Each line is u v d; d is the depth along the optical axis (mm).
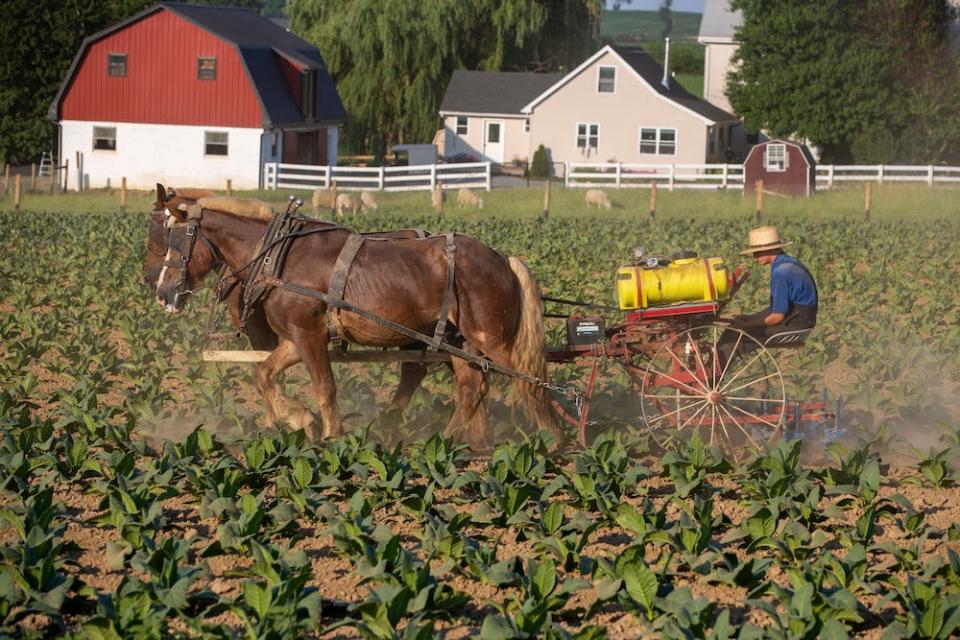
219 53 45562
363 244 9672
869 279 19766
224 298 10172
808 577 6723
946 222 30031
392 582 6855
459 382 9891
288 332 9719
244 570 7016
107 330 15688
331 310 9594
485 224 28766
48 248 24594
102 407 10977
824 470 8953
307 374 13320
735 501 8938
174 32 45688
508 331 9688
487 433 10016
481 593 7180
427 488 8406
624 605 6543
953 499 9039
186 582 6641
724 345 10023
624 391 11844
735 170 53625
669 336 9992
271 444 9055
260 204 9977
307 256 9641
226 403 10836
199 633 6293
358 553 7543
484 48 66625
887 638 6219
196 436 9219
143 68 46062
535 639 6277
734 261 22391
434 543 7523
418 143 64312
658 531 7574
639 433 10250
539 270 20297
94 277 19188
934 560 7117
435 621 6723
